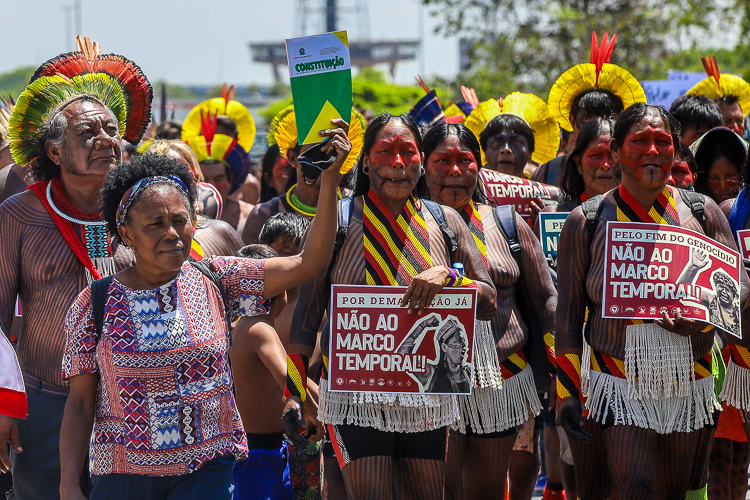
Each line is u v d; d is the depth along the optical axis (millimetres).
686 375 11562
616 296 11430
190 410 9375
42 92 12125
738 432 14133
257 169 31438
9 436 10984
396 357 11086
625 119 11703
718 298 11461
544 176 19734
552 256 15039
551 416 16094
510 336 13133
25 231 11836
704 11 57844
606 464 13055
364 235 11398
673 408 11633
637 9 60500
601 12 61156
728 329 11398
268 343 12695
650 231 11484
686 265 11461
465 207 13453
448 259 11633
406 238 11398
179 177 9797
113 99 12781
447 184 13211
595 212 11875
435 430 11453
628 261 11461
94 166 11844
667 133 11516
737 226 13477
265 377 12969
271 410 13023
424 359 11094
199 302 9609
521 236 13453
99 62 13180
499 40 63156
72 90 12273
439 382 11102
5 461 10992
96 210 12109
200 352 9445
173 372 9336
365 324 11070
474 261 11836
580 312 12109
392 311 11086
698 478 12453
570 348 11984
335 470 14031
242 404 13000
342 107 10266
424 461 11383
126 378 9297
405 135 11383
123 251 12117
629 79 18672
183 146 17734
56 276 11797
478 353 12391
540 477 20531
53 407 11703
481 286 11570
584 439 11492
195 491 9484
